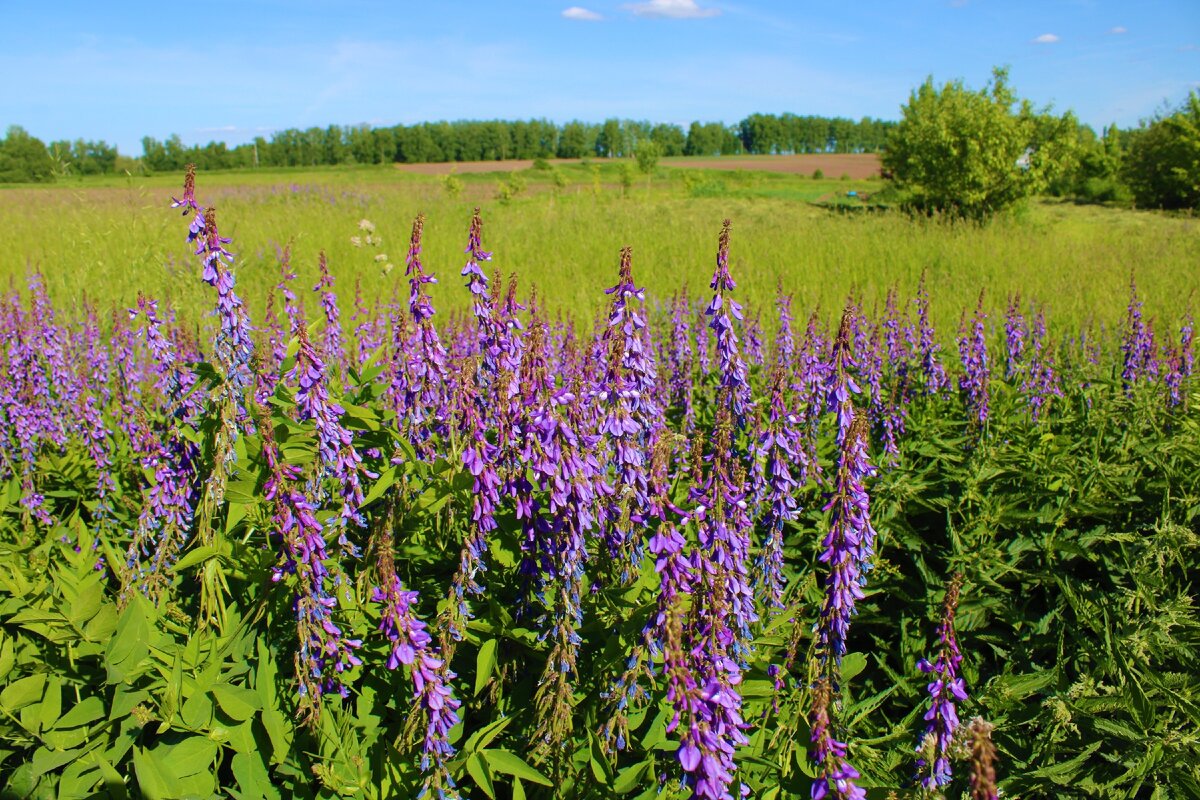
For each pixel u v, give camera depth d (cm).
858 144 15325
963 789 316
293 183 3744
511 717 276
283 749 257
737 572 268
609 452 308
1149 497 490
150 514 331
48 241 1478
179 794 236
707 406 588
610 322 317
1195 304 1041
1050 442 530
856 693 424
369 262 1327
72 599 297
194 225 300
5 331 602
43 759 250
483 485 273
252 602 306
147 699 267
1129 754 340
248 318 311
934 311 1086
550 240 1781
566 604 268
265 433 260
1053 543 456
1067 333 793
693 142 13625
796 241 1848
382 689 298
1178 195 4466
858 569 284
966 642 447
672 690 210
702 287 1312
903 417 562
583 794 263
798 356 555
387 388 394
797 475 462
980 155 3075
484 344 336
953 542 464
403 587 317
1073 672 406
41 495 448
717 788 209
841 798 226
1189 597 397
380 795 258
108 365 620
